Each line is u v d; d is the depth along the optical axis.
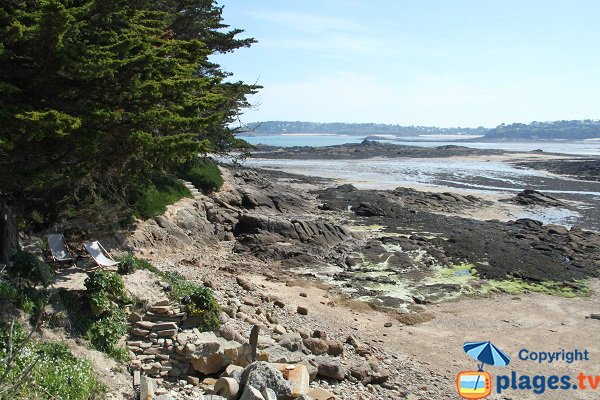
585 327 20.36
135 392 11.26
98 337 12.66
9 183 13.47
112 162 14.77
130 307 13.93
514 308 22.31
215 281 19.84
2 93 12.26
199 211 30.00
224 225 30.95
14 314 11.51
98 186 20.03
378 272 26.31
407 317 20.59
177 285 15.62
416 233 34.84
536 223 39.22
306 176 70.19
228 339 14.04
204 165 38.38
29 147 13.05
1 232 13.66
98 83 13.11
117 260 17.25
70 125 11.48
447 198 50.56
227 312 15.95
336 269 26.48
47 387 9.63
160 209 25.72
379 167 89.62
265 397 10.74
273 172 71.94
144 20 17.94
